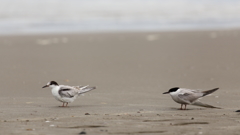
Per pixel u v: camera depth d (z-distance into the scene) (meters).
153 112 9.33
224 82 14.16
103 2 44.47
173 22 35.31
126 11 40.31
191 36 27.14
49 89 13.08
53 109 9.75
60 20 35.81
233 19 36.34
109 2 44.53
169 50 21.81
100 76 15.36
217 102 10.92
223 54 20.25
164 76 15.32
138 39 26.38
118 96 11.87
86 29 32.16
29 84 13.87
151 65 17.70
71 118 8.41
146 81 14.39
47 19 36.16
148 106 10.33
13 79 14.73
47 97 11.77
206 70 16.41
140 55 20.42
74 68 17.09
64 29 32.06
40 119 8.31
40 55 20.64
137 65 17.72
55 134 6.73
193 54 20.41
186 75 15.49
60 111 9.43
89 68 17.09
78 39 26.84
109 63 18.30
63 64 18.08
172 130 7.09
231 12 39.72
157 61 18.67
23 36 28.41
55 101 11.12
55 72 16.20
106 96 11.86
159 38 26.61
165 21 35.88
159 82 14.23
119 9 41.28
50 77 15.20
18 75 15.55
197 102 10.04
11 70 16.59
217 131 7.01
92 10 40.53
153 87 13.37
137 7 42.22
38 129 7.17
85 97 11.72
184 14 39.00
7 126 7.45
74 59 19.45
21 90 12.82
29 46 23.88
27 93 12.37
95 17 37.38
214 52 20.88
